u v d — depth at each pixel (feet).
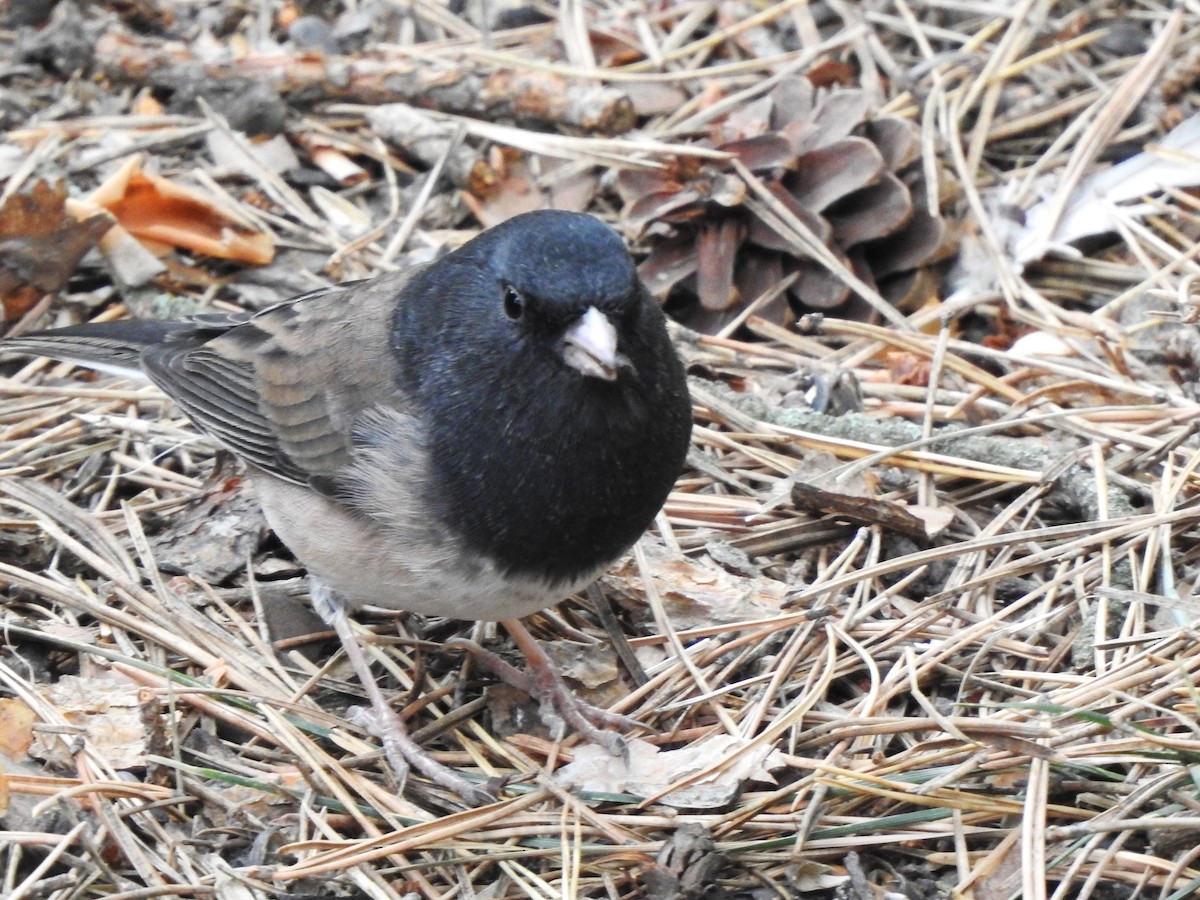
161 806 22.11
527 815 22.49
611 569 26.94
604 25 39.75
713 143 34.37
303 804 22.43
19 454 29.32
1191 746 21.02
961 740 22.17
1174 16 37.42
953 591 25.43
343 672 26.12
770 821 22.13
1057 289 33.83
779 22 40.06
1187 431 27.89
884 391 31.32
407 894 21.34
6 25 38.70
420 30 40.32
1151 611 25.27
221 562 27.27
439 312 22.84
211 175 35.63
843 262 33.42
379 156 36.47
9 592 26.25
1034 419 28.58
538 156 36.55
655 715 24.61
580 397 21.49
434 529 22.44
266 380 25.02
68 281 33.65
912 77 37.37
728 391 30.30
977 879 20.97
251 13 39.70
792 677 24.86
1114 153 36.01
